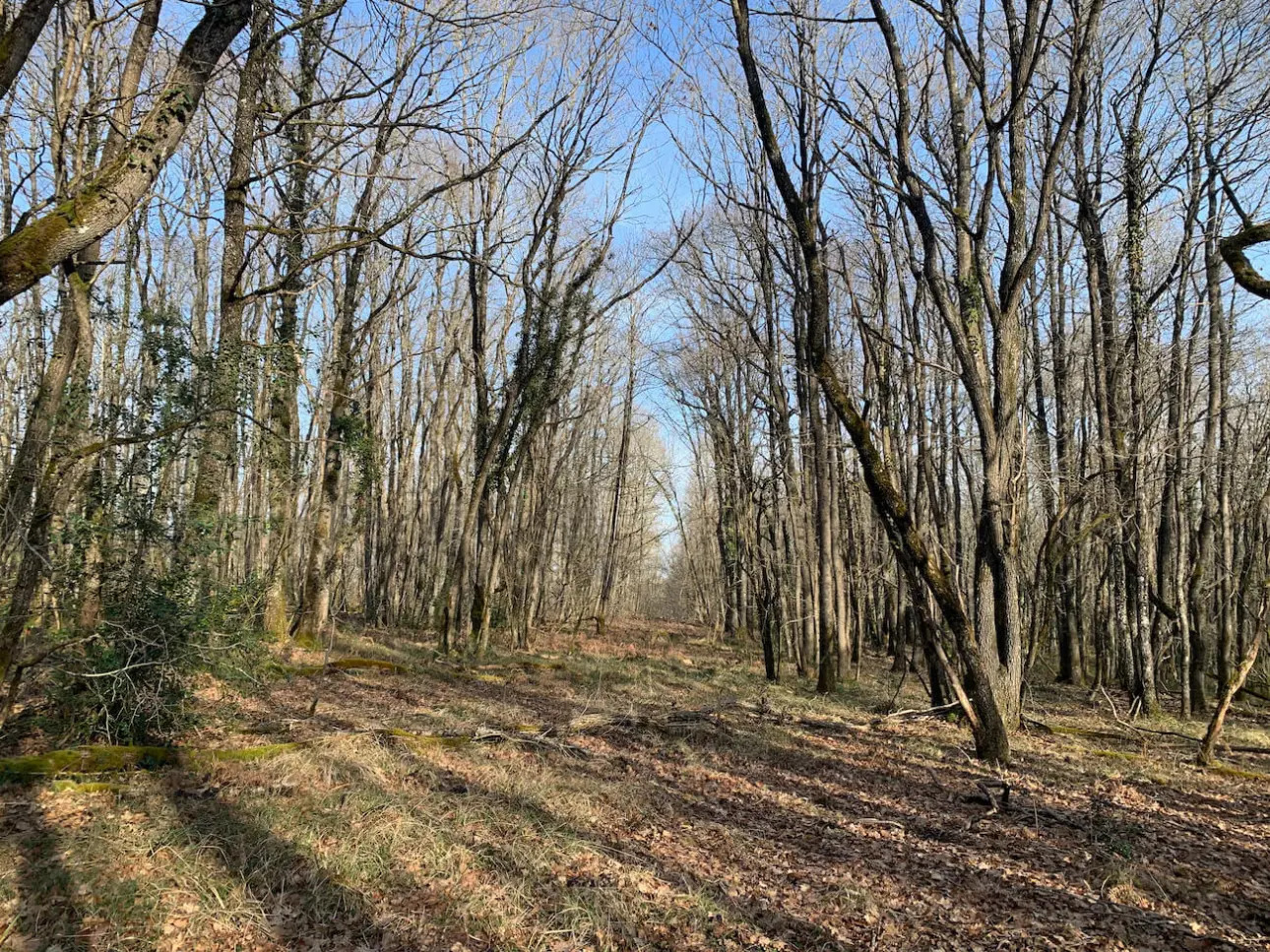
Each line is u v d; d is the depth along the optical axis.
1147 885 5.40
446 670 14.45
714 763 8.77
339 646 15.26
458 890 4.87
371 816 5.73
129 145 4.70
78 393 6.73
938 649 9.67
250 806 5.75
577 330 18.67
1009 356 10.63
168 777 6.36
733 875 5.54
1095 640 19.33
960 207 11.52
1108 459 13.80
